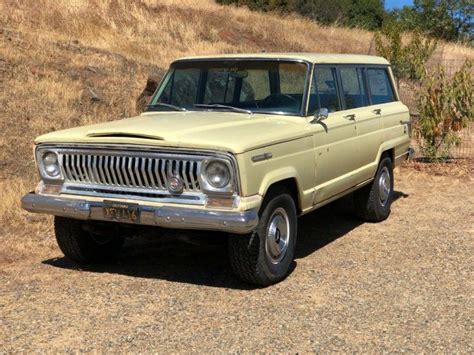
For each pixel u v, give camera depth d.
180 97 6.57
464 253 6.51
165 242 6.95
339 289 5.43
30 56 13.09
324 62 6.48
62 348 4.29
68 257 6.09
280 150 5.37
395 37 13.75
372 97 7.68
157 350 4.25
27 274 5.80
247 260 5.23
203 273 5.88
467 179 10.45
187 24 21.12
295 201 5.82
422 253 6.52
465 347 4.33
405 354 4.22
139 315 4.84
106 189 5.35
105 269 6.03
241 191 4.91
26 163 9.19
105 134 5.32
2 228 7.01
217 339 4.42
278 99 6.12
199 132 5.23
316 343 4.37
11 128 10.07
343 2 36.47
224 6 25.97
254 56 6.38
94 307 5.00
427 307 5.04
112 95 12.30
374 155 7.43
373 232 7.43
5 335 4.48
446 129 11.48
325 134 6.16
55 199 5.48
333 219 8.05
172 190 5.07
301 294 5.30
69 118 10.88
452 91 11.27
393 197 9.34
